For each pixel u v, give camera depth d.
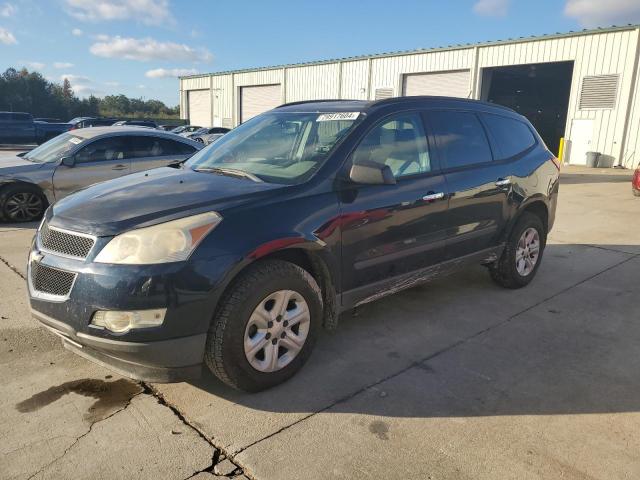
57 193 8.37
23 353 3.68
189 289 2.78
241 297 2.96
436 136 4.29
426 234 4.06
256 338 3.11
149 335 2.74
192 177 3.65
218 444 2.72
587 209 10.41
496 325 4.34
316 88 32.56
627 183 15.31
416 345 3.93
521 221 5.07
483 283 5.45
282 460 2.60
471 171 4.45
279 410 3.04
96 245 2.83
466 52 24.89
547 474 2.52
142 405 3.07
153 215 2.93
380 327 4.26
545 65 25.48
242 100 39.34
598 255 6.67
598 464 2.60
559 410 3.08
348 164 3.58
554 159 5.56
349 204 3.49
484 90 25.19
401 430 2.86
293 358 3.32
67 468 2.52
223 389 3.26
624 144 20.84
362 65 29.67
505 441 2.78
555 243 7.37
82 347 2.97
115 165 8.63
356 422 2.93
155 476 2.47
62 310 2.87
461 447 2.72
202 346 2.89
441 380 3.41
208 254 2.84
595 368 3.61
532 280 5.56
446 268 4.37
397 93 28.25
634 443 2.78
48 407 3.03
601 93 21.19
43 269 3.01
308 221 3.25
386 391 3.26
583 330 4.27
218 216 2.96
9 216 8.13
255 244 2.98
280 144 4.00
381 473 2.51
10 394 3.16
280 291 3.15
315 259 3.39
